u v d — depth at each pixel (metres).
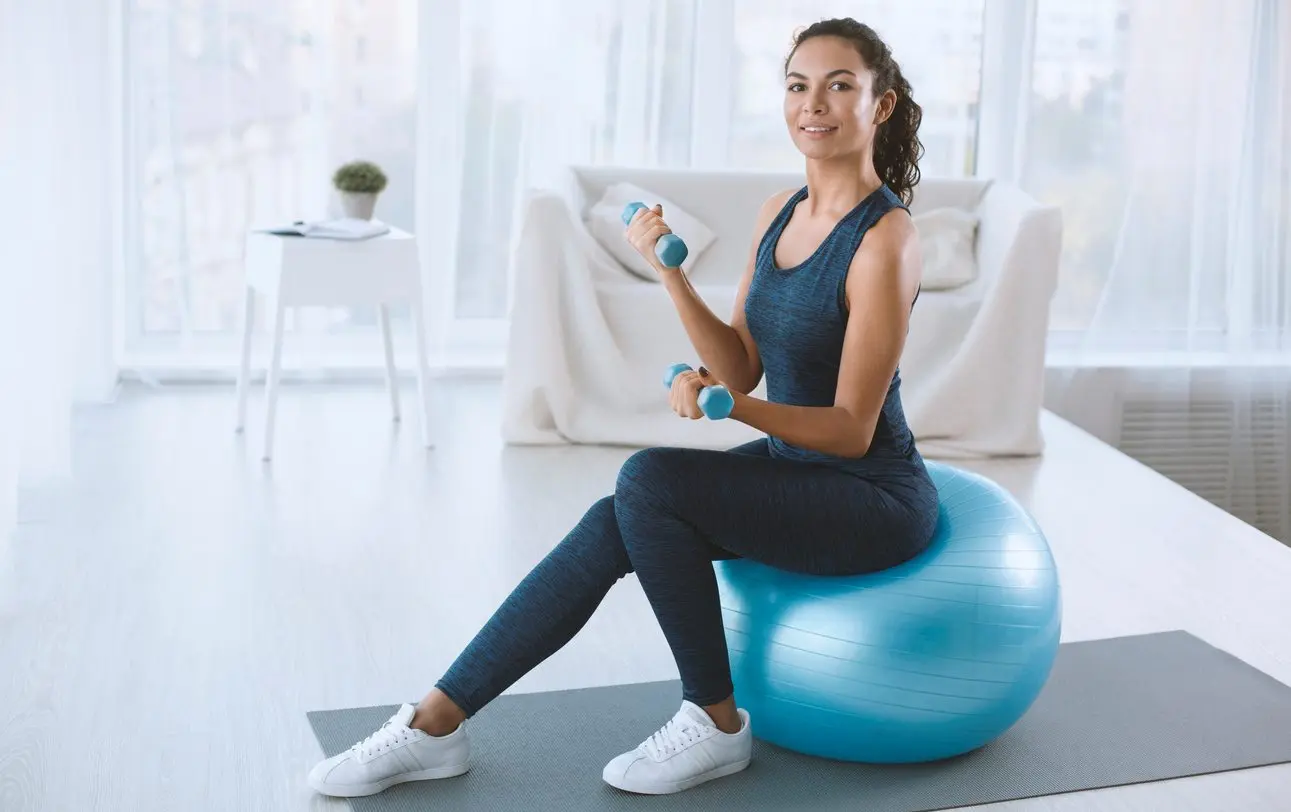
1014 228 3.97
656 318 3.93
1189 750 2.26
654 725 2.29
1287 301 4.92
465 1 4.39
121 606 2.69
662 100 4.62
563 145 4.54
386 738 2.04
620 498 2.01
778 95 4.75
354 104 4.42
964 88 4.82
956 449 3.98
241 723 2.25
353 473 3.60
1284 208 4.86
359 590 2.83
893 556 2.09
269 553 3.01
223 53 4.27
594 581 2.04
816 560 2.05
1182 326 4.94
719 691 2.07
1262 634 2.79
